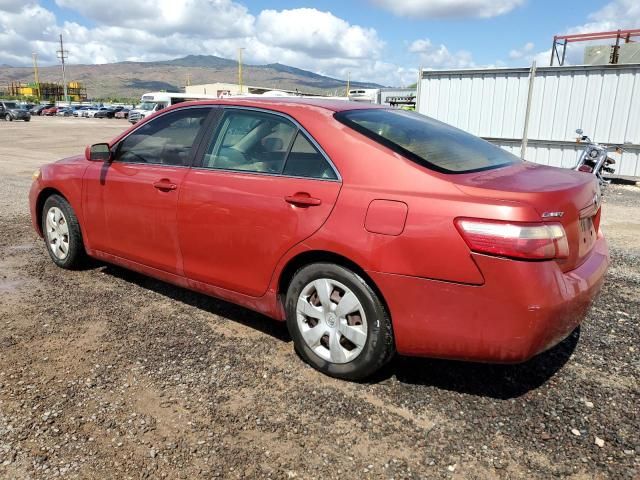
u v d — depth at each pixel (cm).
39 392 302
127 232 431
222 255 364
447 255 268
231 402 296
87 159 454
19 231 670
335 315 315
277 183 334
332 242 303
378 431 272
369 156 307
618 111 1212
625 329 393
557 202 269
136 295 453
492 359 272
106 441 261
